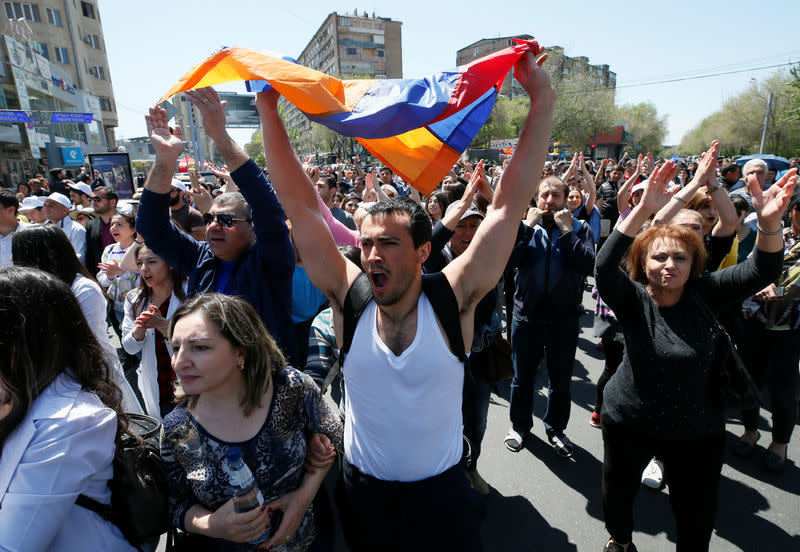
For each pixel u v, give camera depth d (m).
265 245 2.20
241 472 1.39
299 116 77.88
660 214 2.23
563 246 3.05
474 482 2.80
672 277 1.90
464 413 2.74
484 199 3.28
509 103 52.97
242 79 1.55
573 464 3.17
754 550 2.41
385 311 1.49
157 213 2.28
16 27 22.94
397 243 1.38
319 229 1.60
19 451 1.14
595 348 5.29
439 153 1.60
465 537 1.56
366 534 1.58
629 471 2.13
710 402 1.93
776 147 35.81
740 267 1.97
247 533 1.38
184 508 1.48
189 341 1.40
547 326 3.17
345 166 19.33
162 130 2.24
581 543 2.51
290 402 1.59
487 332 2.68
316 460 1.63
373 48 89.50
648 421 2.00
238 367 1.49
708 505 1.97
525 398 3.29
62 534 1.23
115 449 1.33
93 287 2.40
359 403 1.53
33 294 1.22
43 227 2.34
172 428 1.48
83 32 43.53
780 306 2.79
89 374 1.34
